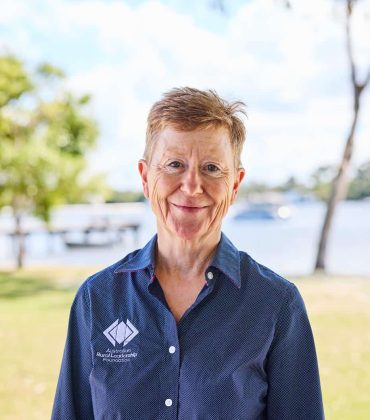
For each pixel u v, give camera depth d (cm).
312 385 176
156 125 171
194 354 170
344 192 1282
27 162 1401
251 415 170
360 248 1705
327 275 1190
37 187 1437
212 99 171
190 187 166
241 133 175
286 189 2833
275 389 175
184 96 170
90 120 1484
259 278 179
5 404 574
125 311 178
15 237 1734
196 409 167
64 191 1465
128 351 173
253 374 171
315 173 2591
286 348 174
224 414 166
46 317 940
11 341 801
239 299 175
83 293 184
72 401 180
